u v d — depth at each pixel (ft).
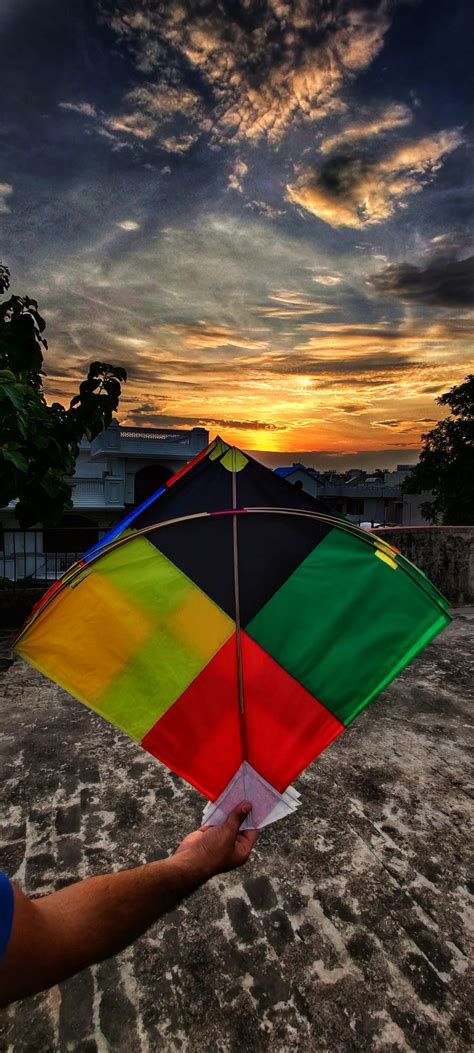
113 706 2.69
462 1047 5.10
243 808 2.66
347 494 132.46
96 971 5.92
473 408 82.38
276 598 2.81
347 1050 5.10
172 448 78.13
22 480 17.51
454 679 14.83
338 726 2.77
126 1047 5.16
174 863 2.46
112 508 75.77
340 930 6.41
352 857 7.65
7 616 20.58
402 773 9.97
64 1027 5.34
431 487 90.02
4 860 7.69
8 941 1.79
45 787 9.58
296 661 2.79
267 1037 5.23
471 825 8.43
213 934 6.37
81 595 2.70
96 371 17.80
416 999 5.57
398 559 2.86
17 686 14.40
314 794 9.27
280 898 6.89
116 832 8.32
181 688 2.73
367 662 2.80
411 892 6.98
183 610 2.76
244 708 2.74
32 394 16.43
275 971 5.90
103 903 2.14
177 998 5.62
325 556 2.85
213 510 2.88
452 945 6.19
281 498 2.91
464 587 23.44
